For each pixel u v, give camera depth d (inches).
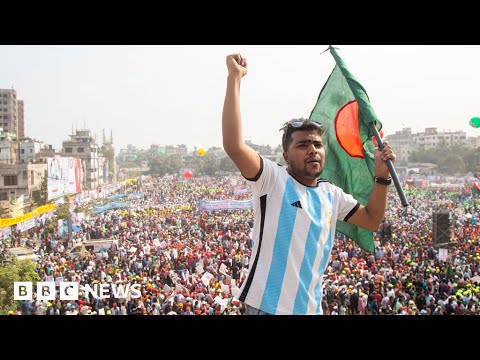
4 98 3388.3
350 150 131.6
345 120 132.7
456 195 2090.3
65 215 1256.2
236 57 98.0
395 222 1216.2
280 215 97.9
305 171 101.4
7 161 1972.2
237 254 804.6
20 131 3540.8
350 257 792.3
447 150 3828.7
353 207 111.8
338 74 134.1
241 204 1425.9
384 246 869.8
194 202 1972.2
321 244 100.9
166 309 504.1
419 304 556.1
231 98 94.7
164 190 2566.4
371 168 129.9
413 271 666.2
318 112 133.9
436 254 808.3
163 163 4756.4
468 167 3690.9
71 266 733.9
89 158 2620.6
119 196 2103.8
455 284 606.2
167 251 836.0
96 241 960.9
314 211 101.3
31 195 1429.6
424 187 2444.6
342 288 571.8
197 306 515.5
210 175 4618.6
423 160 4109.3
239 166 97.4
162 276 661.9
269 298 95.4
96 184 2714.1
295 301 96.0
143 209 1620.3
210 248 906.1
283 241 97.0
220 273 707.4
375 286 576.1
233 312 506.0
